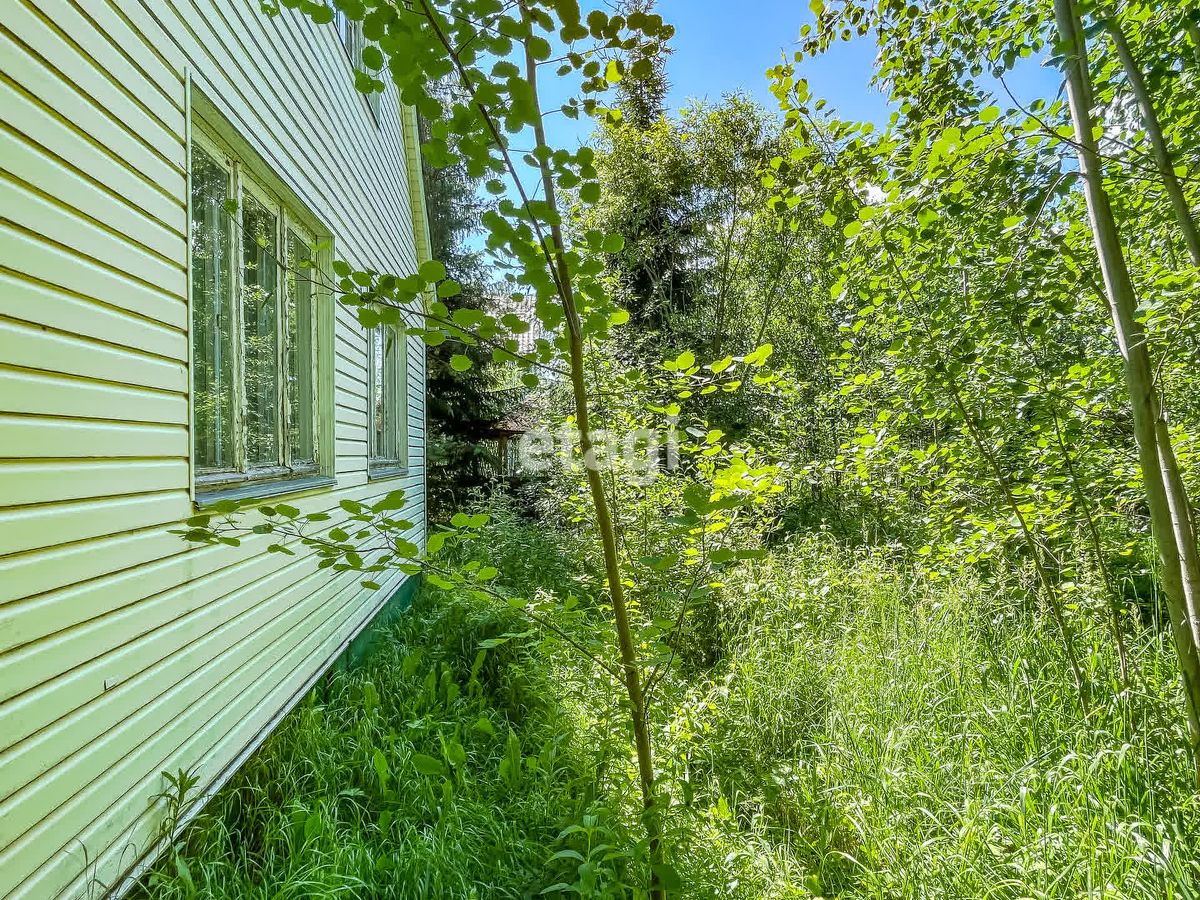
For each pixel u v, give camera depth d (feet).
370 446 16.70
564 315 4.93
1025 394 9.14
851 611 15.79
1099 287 9.06
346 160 14.65
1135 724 9.16
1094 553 11.54
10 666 4.83
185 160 7.63
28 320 5.14
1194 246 6.91
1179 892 6.32
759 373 10.92
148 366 6.82
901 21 10.47
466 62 4.30
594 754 9.54
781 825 9.19
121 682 6.16
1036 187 7.85
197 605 7.61
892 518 21.03
